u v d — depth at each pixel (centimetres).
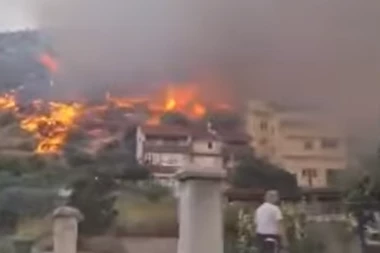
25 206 2552
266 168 3481
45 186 2938
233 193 2231
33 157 3766
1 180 2966
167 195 2603
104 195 2488
